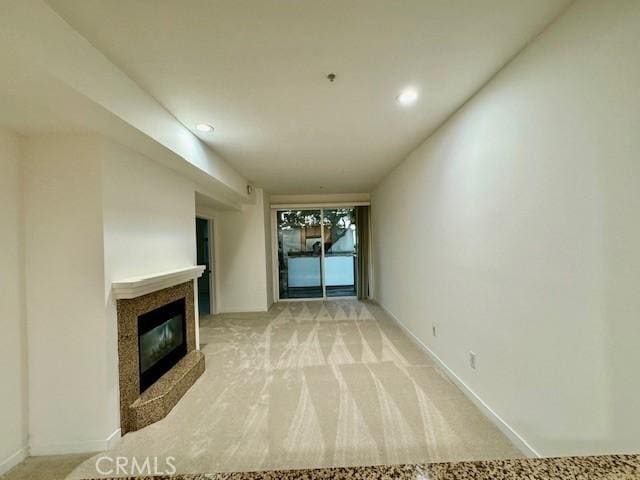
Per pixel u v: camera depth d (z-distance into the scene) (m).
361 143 3.12
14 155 1.79
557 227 1.43
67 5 1.22
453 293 2.56
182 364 2.74
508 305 1.82
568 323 1.39
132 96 1.79
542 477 0.55
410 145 3.26
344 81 1.90
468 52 1.64
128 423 2.02
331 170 4.25
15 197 1.80
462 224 2.37
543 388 1.55
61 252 1.85
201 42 1.48
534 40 1.54
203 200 4.23
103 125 1.76
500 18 1.39
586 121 1.27
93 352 1.87
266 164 3.80
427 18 1.38
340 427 1.99
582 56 1.28
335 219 6.67
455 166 2.44
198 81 1.84
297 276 6.61
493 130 1.91
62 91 1.39
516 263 1.74
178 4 1.24
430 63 1.74
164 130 2.17
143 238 2.34
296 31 1.43
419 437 1.87
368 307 5.68
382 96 2.11
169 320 2.68
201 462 1.71
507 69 1.76
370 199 6.33
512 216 1.76
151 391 2.23
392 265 4.66
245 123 2.48
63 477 1.64
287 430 1.97
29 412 1.84
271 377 2.77
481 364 2.14
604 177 1.20
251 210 5.57
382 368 2.92
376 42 1.54
